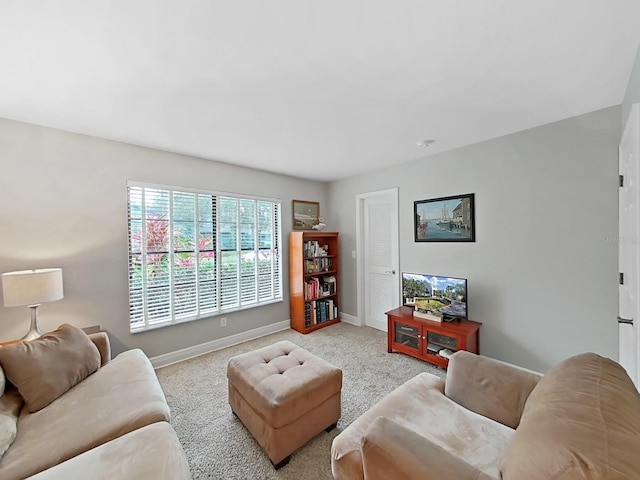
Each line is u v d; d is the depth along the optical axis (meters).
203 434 1.83
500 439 1.21
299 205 4.20
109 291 2.57
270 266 3.86
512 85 1.75
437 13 1.16
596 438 0.68
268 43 1.33
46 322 2.28
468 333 2.53
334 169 3.75
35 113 2.04
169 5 1.10
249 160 3.29
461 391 1.53
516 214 2.55
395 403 1.46
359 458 1.13
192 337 3.10
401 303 3.54
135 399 1.53
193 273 3.12
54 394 1.52
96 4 1.08
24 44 1.30
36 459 1.14
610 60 1.50
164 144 2.71
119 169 2.62
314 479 1.49
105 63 1.46
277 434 1.54
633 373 1.59
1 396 1.45
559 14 1.17
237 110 2.02
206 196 3.24
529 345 2.51
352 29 1.25
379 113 2.11
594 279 2.17
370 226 4.05
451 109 2.06
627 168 1.70
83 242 2.45
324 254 4.25
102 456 1.10
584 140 2.18
